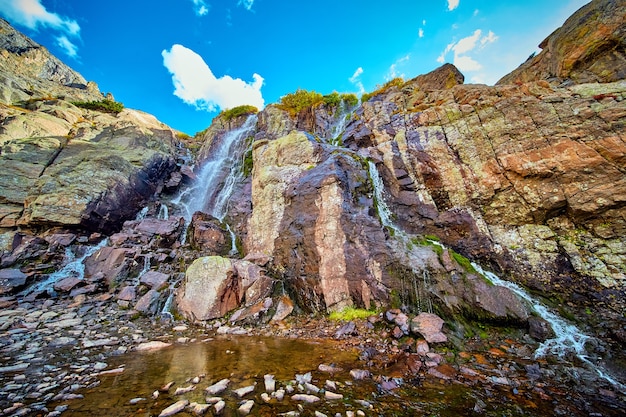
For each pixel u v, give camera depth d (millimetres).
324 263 8414
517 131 9367
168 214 17281
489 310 6305
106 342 6324
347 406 3635
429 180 10359
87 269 11227
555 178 8258
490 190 9180
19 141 15320
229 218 15297
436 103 12883
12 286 9328
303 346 6062
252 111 25062
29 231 12164
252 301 8547
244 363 5090
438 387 4230
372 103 15219
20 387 4074
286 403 3672
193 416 3330
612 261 6926
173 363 5090
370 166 11195
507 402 3854
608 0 10531
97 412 3422
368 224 8609
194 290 8539
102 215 13695
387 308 7242
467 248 8750
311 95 21219
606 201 7328
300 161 11672
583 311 6434
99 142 18766
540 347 5590
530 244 8117
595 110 8312
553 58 12117
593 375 4672
